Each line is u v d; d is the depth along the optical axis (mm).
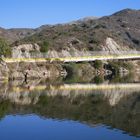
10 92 86062
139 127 50688
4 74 119000
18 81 114500
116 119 56000
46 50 166125
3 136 46938
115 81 121375
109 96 82438
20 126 51938
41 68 137750
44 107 66562
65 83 111188
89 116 58250
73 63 157500
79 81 119062
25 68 129500
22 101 73125
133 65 184750
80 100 75750
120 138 45750
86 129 50062
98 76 146250
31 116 58562
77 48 190375
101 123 53281
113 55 175875
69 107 66750
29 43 167875
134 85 108125
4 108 65188
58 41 197000
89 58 165375
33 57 145875
